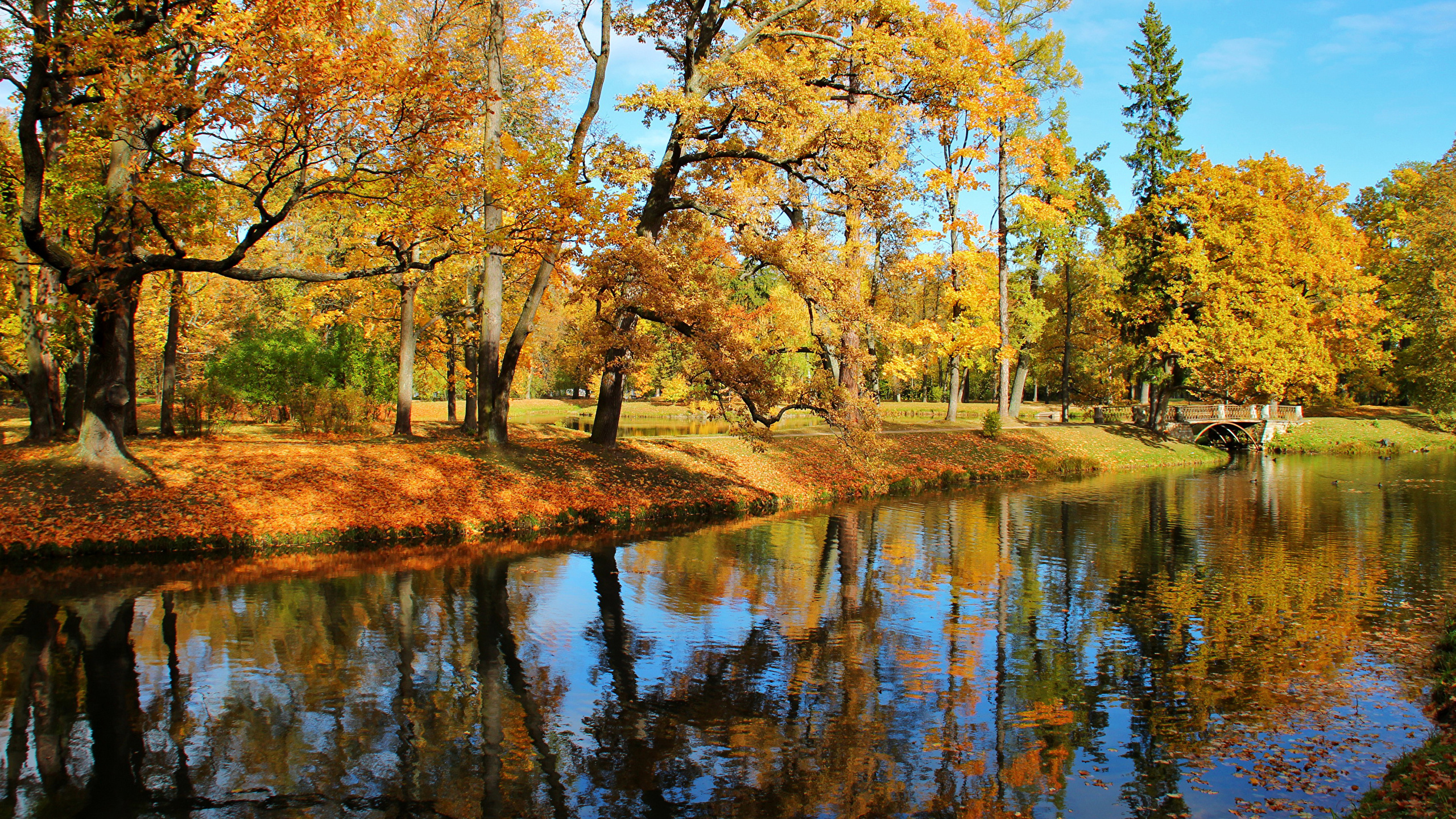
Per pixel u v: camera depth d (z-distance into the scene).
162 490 16.28
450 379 34.28
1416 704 9.23
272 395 26.59
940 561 16.55
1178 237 37.22
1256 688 9.73
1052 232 38.88
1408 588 14.59
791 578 14.98
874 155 18.45
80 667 9.72
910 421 38.75
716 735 8.28
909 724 8.65
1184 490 27.62
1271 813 6.81
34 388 18.73
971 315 32.28
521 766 7.51
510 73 22.83
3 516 14.65
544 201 14.77
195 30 11.49
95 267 13.43
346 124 12.44
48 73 12.70
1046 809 6.87
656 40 21.14
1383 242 55.25
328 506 17.25
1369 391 55.94
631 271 18.23
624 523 19.84
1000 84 27.62
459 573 14.63
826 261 19.34
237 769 7.32
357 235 21.61
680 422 52.47
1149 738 8.32
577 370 20.81
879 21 21.44
